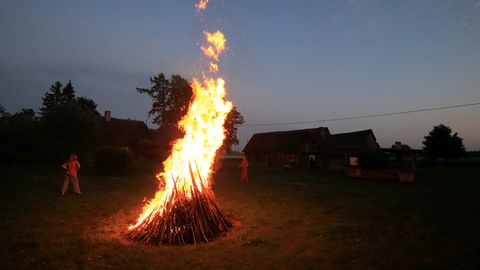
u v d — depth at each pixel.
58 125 26.09
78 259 6.03
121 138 39.59
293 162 44.25
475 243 7.36
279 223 9.39
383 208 11.98
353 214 10.77
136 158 32.19
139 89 32.22
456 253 6.66
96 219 9.48
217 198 14.12
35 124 30.52
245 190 17.03
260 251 6.74
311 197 14.70
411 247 7.05
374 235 8.05
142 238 7.51
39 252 6.40
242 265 5.91
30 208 10.73
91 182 18.92
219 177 25.44
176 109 32.06
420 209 11.80
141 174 25.05
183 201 8.05
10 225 8.47
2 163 29.91
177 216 7.73
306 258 6.33
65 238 7.42
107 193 14.70
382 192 17.23
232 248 6.94
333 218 10.12
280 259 6.27
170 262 6.02
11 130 30.52
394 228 8.78
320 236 7.92
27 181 18.22
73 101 28.28
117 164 24.53
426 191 17.89
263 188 18.11
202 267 5.79
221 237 7.86
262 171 35.00
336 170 41.47
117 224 8.91
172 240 7.27
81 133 26.30
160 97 32.47
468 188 19.66
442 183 23.25
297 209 11.62
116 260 6.02
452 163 54.69
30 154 30.11
